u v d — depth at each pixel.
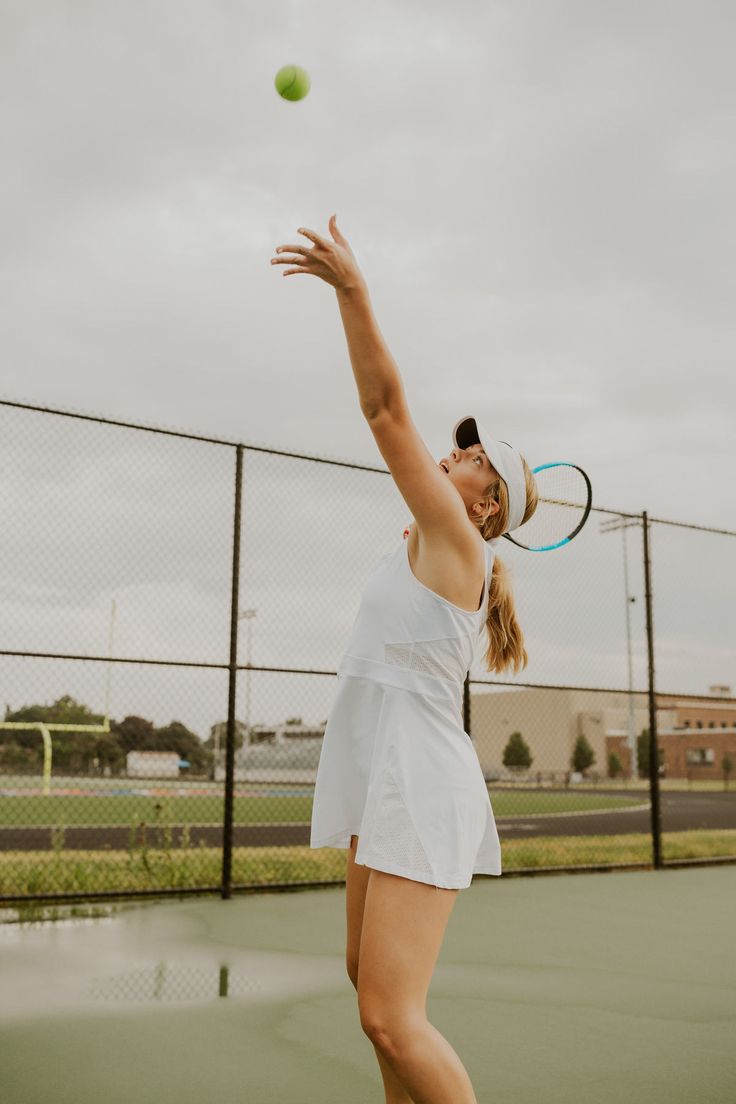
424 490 1.82
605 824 18.19
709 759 68.62
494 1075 3.12
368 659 1.94
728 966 4.80
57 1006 3.81
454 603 1.89
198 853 8.67
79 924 5.61
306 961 4.70
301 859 8.89
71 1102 2.80
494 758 79.81
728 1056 3.35
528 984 4.38
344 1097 2.88
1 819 15.88
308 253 1.71
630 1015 3.87
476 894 7.34
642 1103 2.88
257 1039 3.43
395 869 1.75
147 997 3.97
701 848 11.38
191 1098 2.85
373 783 1.84
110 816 17.23
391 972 1.74
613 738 76.00
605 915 6.38
